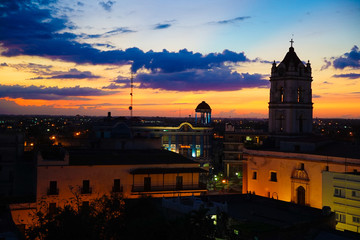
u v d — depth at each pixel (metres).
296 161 70.81
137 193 60.56
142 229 32.78
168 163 63.84
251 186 79.25
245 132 127.88
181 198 42.44
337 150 69.56
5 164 68.12
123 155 67.50
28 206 55.16
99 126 109.69
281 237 34.22
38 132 169.50
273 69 87.12
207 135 135.38
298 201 70.69
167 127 131.62
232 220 36.62
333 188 52.09
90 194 58.72
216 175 126.88
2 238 34.56
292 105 83.19
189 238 30.84
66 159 58.31
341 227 50.78
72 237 34.75
